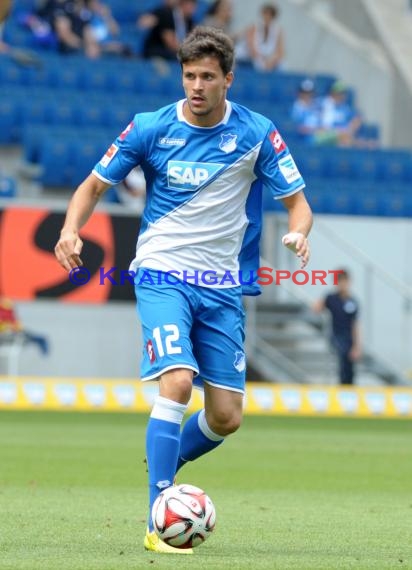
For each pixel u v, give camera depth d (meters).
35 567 18.22
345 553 20.95
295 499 30.33
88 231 67.69
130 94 89.31
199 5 100.88
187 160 21.95
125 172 22.33
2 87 85.38
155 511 20.36
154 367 21.39
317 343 75.25
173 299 21.64
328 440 50.38
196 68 21.31
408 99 94.31
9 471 35.66
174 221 22.09
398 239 77.44
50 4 91.25
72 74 88.50
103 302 68.38
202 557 19.89
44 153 77.31
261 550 21.12
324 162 85.44
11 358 67.44
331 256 75.19
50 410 64.94
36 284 67.50
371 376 74.69
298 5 101.94
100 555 19.86
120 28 99.00
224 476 35.97
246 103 92.62
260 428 57.03
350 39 98.88
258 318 73.00
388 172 86.56
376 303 74.94
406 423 62.72
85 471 36.09
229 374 22.19
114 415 62.06
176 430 21.22
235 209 22.33
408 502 30.03
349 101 97.25
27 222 67.38
